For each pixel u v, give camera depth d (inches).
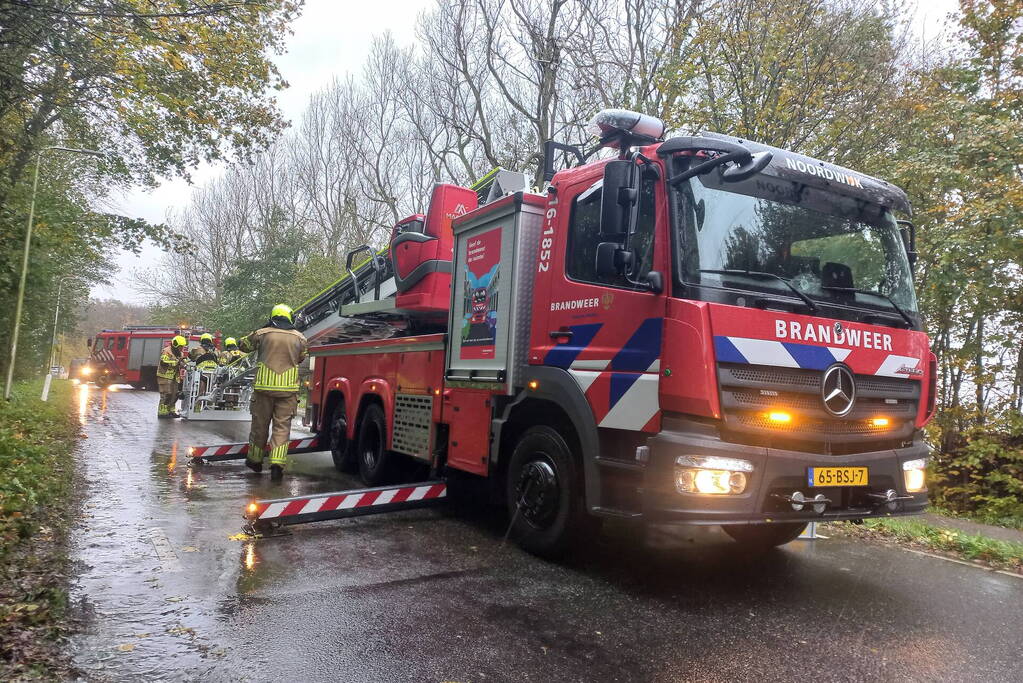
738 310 162.6
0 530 190.5
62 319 1229.7
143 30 380.2
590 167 200.2
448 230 275.3
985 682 128.4
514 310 213.2
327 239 1285.7
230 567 179.5
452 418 244.2
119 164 645.3
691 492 155.5
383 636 138.6
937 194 449.4
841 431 172.9
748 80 492.1
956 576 205.5
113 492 265.1
